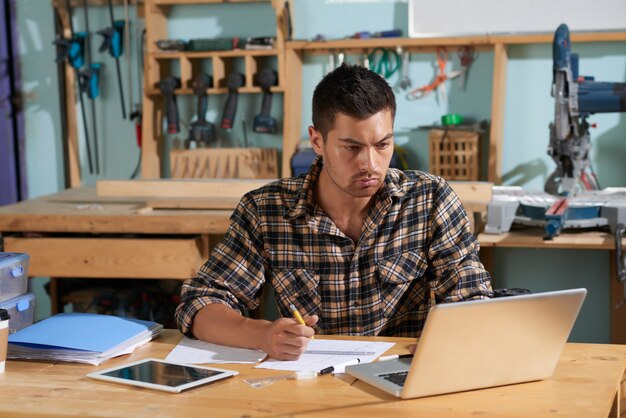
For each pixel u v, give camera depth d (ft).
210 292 6.87
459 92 13.25
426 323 5.01
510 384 5.47
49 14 14.35
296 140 13.64
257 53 13.20
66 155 14.66
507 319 5.19
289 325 6.01
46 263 10.88
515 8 12.73
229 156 13.79
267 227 7.04
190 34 13.99
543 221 10.66
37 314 14.73
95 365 6.00
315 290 6.99
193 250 10.59
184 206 11.10
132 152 14.47
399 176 7.04
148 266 10.69
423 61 13.33
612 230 10.52
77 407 5.18
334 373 5.73
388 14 13.33
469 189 10.85
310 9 13.52
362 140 6.09
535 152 13.20
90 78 14.10
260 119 13.41
